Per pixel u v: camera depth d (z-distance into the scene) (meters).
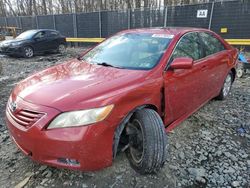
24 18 22.89
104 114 2.36
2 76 7.82
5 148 3.30
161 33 3.67
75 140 2.28
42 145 2.34
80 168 2.39
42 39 13.18
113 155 2.55
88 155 2.36
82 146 2.30
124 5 28.70
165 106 3.08
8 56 12.66
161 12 14.66
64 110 2.33
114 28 16.78
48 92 2.59
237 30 12.30
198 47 3.90
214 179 2.76
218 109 4.68
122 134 2.81
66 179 2.71
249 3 11.66
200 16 13.29
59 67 3.50
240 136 3.70
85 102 2.37
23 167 2.91
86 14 17.70
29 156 2.52
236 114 4.46
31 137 2.37
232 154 3.22
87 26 17.98
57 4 35.16
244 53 11.81
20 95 2.71
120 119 2.48
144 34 3.78
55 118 2.32
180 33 3.62
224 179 2.76
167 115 3.18
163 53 3.22
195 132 3.75
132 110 2.62
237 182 2.72
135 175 2.77
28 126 2.40
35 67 9.66
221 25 12.73
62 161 2.39
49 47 13.63
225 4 12.36
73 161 2.38
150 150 2.55
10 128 2.63
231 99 5.29
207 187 2.65
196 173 2.83
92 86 2.62
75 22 18.48
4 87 6.30
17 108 2.57
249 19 11.84
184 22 13.96
